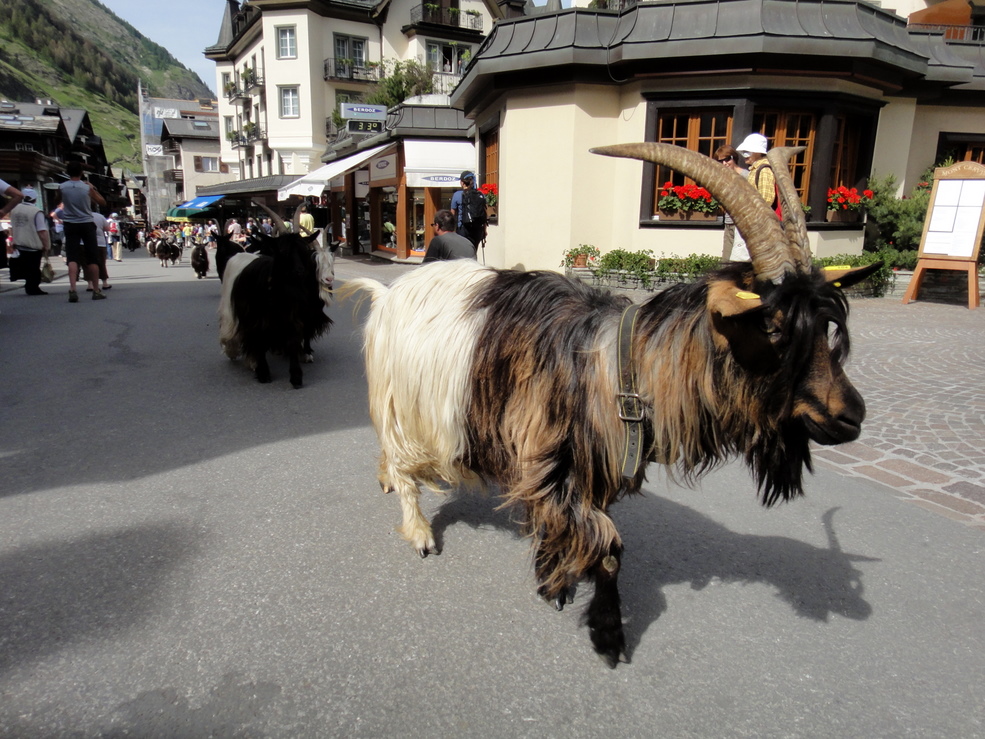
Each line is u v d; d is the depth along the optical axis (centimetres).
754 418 202
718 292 193
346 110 2712
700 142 1142
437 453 285
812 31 1046
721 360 203
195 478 402
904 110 1281
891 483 400
